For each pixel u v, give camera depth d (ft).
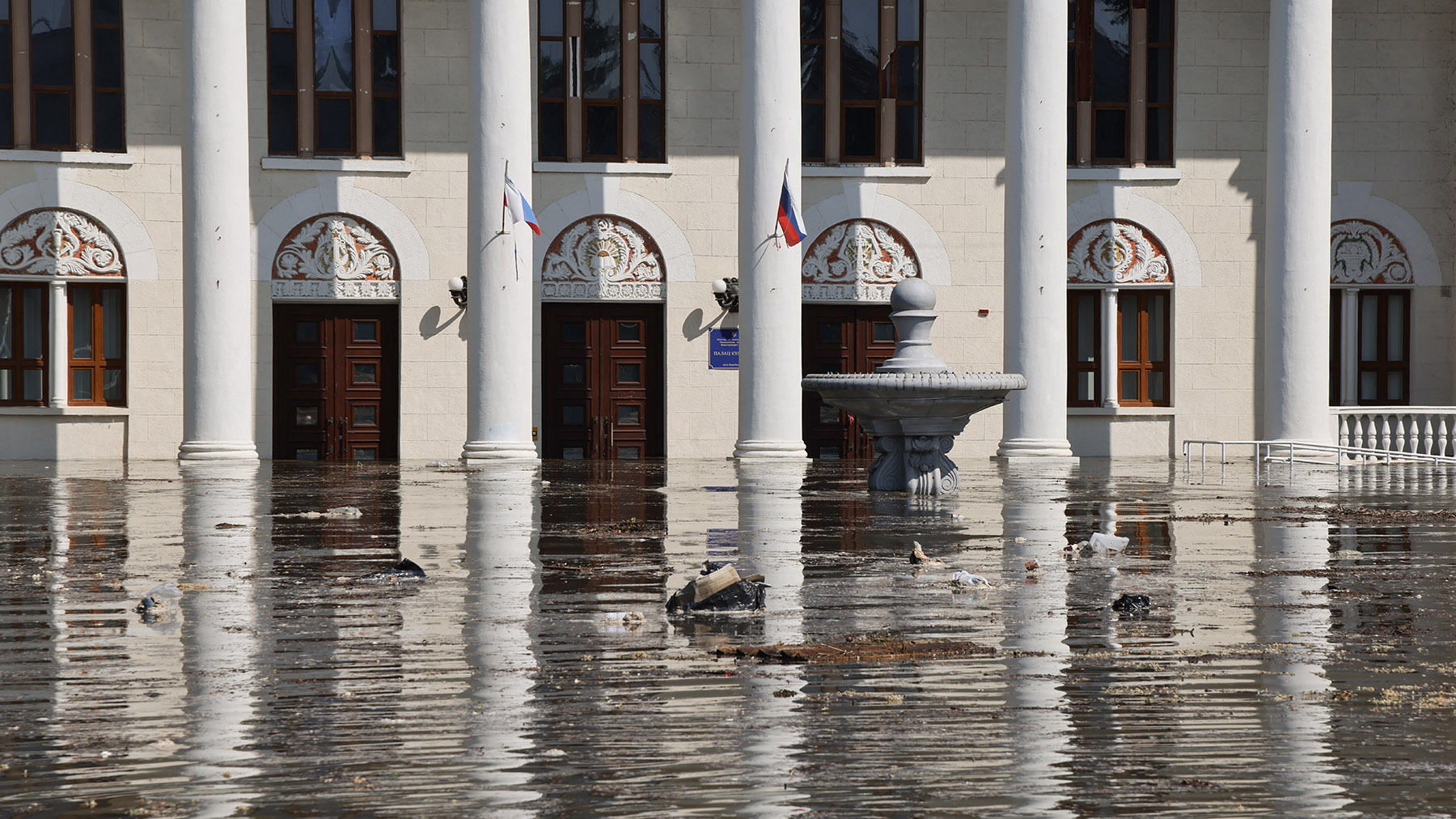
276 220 106.73
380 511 55.06
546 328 110.11
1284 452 101.09
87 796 16.85
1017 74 96.58
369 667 23.94
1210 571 36.37
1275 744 18.95
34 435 104.06
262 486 71.46
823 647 25.36
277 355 107.86
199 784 17.28
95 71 105.70
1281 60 101.50
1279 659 24.56
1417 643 25.99
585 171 109.09
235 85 92.32
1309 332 100.94
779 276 93.97
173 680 22.93
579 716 20.54
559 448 110.52
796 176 93.86
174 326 106.11
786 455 94.53
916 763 18.11
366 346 108.99
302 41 107.14
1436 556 39.96
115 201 105.29
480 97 92.07
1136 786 17.15
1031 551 40.91
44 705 21.22
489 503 59.31
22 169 103.76
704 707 21.07
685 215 110.42
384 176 107.86
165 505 58.54
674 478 78.95
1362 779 17.38
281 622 28.32
